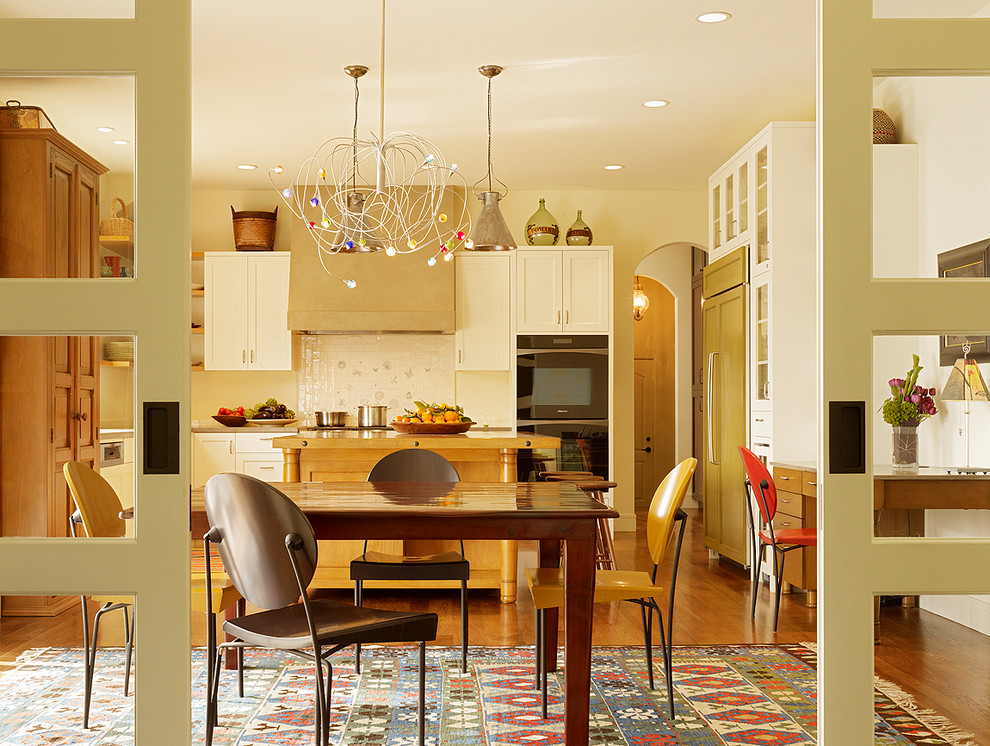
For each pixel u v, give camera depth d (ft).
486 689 11.77
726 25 14.78
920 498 13.42
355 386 26.43
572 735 9.05
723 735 10.09
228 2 13.76
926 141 14.98
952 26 5.00
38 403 14.69
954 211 14.40
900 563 4.93
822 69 5.00
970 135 13.92
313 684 11.99
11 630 11.98
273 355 25.08
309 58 16.08
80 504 8.58
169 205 4.94
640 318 34.53
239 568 8.63
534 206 26.61
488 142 20.63
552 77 17.15
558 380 24.82
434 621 9.07
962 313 4.99
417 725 10.37
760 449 19.04
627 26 14.79
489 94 18.01
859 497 4.94
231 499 8.38
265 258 25.16
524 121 19.93
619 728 10.32
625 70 16.80
